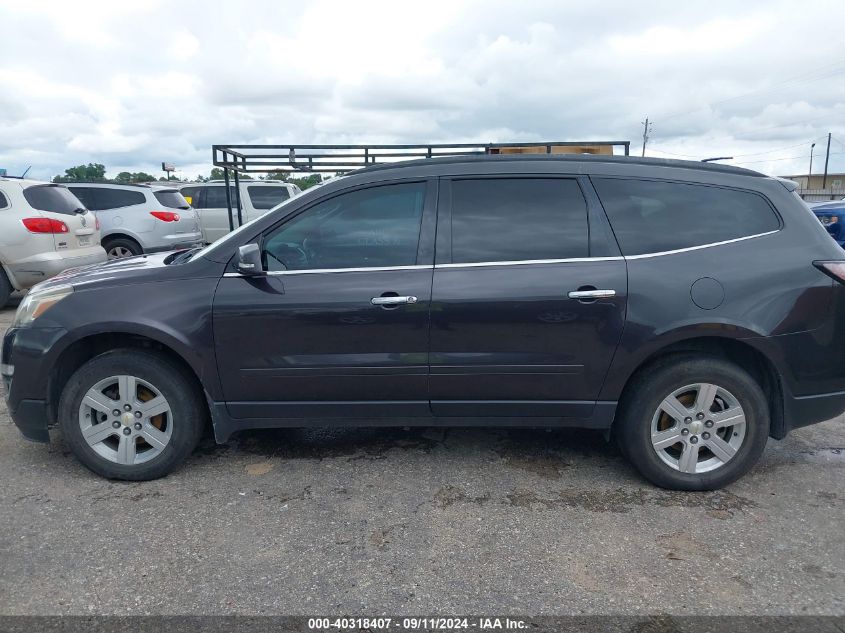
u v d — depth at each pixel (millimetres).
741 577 2756
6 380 3619
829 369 3432
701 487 3523
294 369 3486
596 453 4059
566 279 3381
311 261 3518
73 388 3521
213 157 7613
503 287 3387
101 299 3496
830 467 3873
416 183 3582
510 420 3590
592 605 2568
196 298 3461
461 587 2682
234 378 3514
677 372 3412
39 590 2643
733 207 3508
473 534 3094
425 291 3402
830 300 3377
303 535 3076
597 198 3508
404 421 3629
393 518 3238
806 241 3443
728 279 3354
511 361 3441
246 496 3463
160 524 3166
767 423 3482
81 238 8805
